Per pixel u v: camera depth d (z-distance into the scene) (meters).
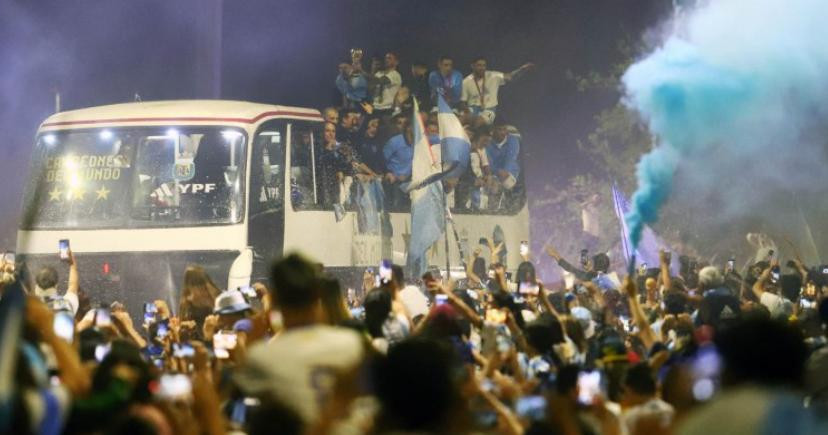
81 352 10.52
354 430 7.46
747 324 6.56
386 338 11.84
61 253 17.27
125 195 27.28
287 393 7.96
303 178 28.08
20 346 7.05
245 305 12.87
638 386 9.53
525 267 24.58
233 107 27.66
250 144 27.16
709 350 8.76
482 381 9.23
